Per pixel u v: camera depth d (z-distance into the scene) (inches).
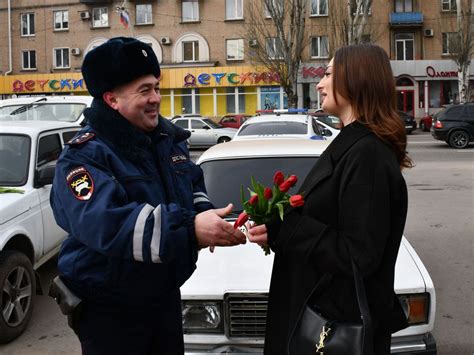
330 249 73.2
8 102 366.9
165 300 85.9
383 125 77.0
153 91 81.4
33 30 1464.1
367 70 78.8
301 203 74.9
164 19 1397.6
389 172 75.1
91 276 77.4
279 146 189.6
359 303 70.8
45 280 233.3
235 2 1368.1
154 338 86.4
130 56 78.1
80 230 71.5
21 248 189.2
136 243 69.3
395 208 76.7
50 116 359.9
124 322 81.0
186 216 73.5
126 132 79.2
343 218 74.4
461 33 1264.8
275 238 77.8
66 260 79.4
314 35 1350.9
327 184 77.0
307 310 76.7
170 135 87.0
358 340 71.2
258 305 119.1
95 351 81.0
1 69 1482.5
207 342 120.1
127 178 77.1
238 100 1379.2
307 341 74.9
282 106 1357.0
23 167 203.0
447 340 165.8
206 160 182.9
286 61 1203.9
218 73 1364.4
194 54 1400.1
